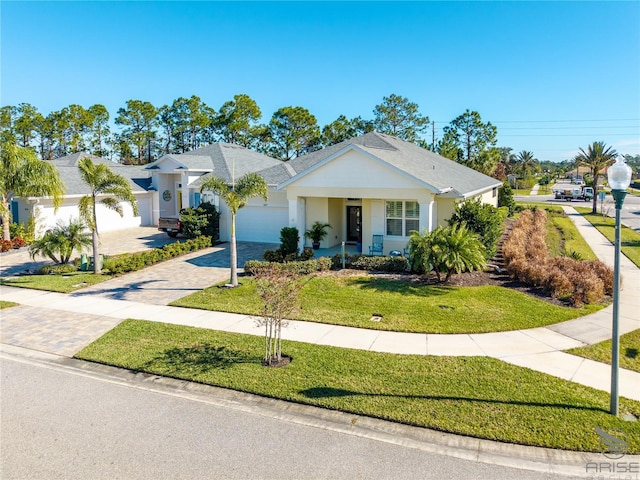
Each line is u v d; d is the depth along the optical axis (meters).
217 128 61.09
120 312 13.72
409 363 9.48
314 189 20.53
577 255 19.56
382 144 25.33
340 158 19.81
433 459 6.46
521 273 15.82
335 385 8.62
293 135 56.53
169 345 10.88
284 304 9.86
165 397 8.53
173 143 63.31
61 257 20.20
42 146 59.56
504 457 6.46
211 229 25.98
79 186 30.23
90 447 6.92
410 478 6.05
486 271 17.58
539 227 27.16
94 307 14.29
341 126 57.78
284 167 25.95
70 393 8.76
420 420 7.33
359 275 17.19
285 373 9.20
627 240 26.56
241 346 10.72
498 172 57.34
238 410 7.99
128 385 9.06
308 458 6.54
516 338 10.82
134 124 61.50
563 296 13.89
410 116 62.28
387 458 6.50
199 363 9.81
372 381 8.73
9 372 9.77
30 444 7.04
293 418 7.67
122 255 22.42
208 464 6.45
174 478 6.15
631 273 18.14
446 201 21.52
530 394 8.06
